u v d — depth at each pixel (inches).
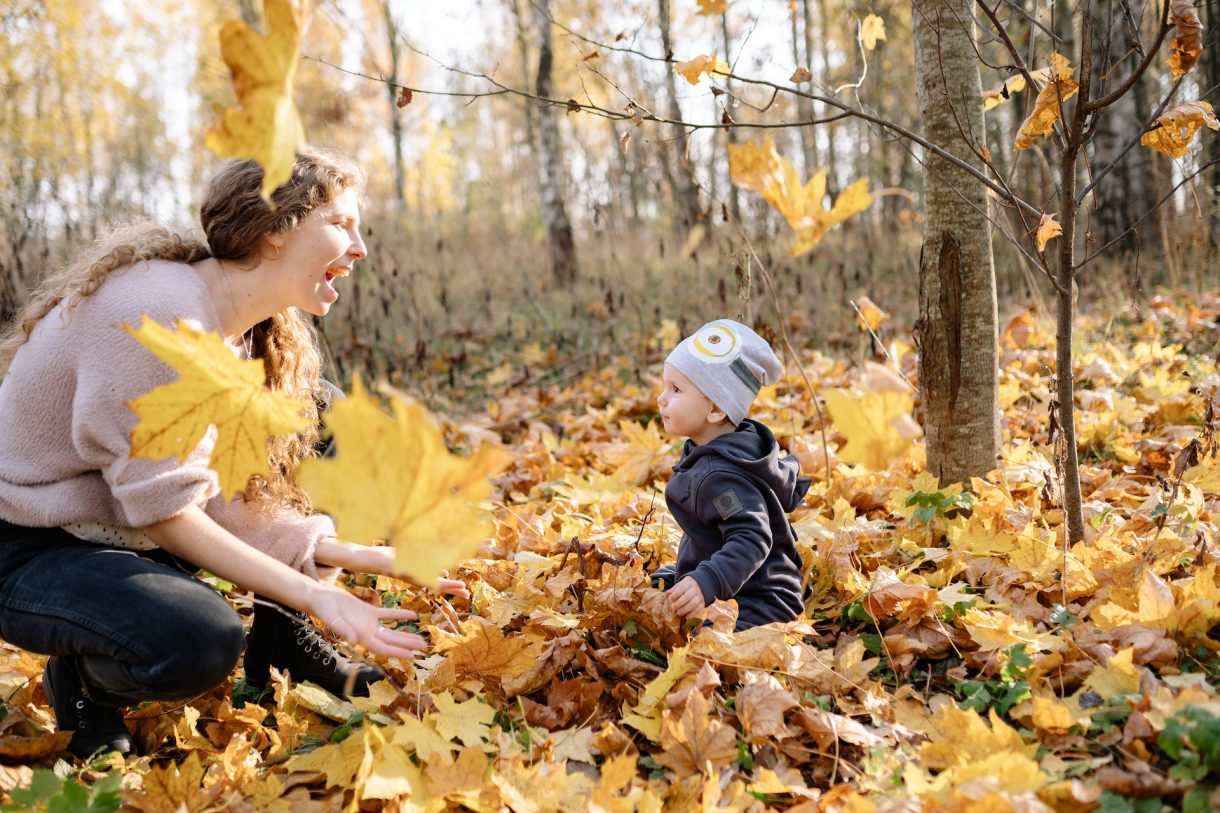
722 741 61.5
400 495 43.1
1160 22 69.3
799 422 153.2
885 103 336.8
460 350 275.1
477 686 72.7
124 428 62.0
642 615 79.2
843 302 256.5
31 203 294.4
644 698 67.6
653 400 182.4
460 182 738.8
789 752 63.5
